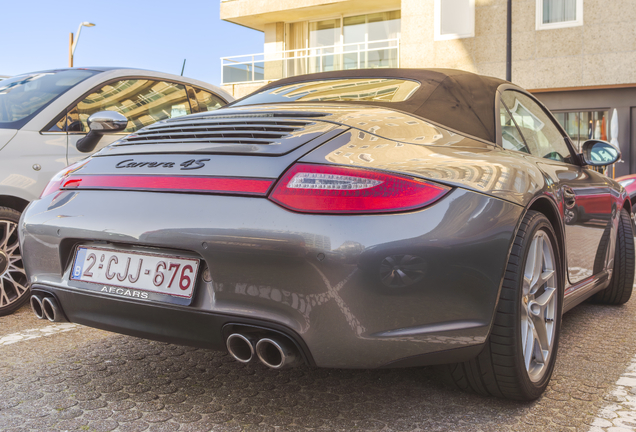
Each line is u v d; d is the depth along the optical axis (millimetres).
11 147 3543
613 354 2748
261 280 1670
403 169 1746
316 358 1679
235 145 1902
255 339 1717
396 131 2025
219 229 1704
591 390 2270
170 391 2217
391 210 1651
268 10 18922
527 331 2145
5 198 3465
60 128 3873
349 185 1667
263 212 1675
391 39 17266
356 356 1675
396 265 1629
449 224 1709
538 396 2156
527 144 2750
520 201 1978
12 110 3898
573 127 14469
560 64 14219
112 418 1967
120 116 3809
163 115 4742
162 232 1787
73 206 2029
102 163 2133
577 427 1933
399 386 2287
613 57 13695
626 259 3715
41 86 4195
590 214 3043
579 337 3059
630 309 3764
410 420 1976
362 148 1830
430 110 2338
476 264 1764
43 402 2098
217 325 1753
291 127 1958
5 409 2031
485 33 14945
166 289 1837
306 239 1609
